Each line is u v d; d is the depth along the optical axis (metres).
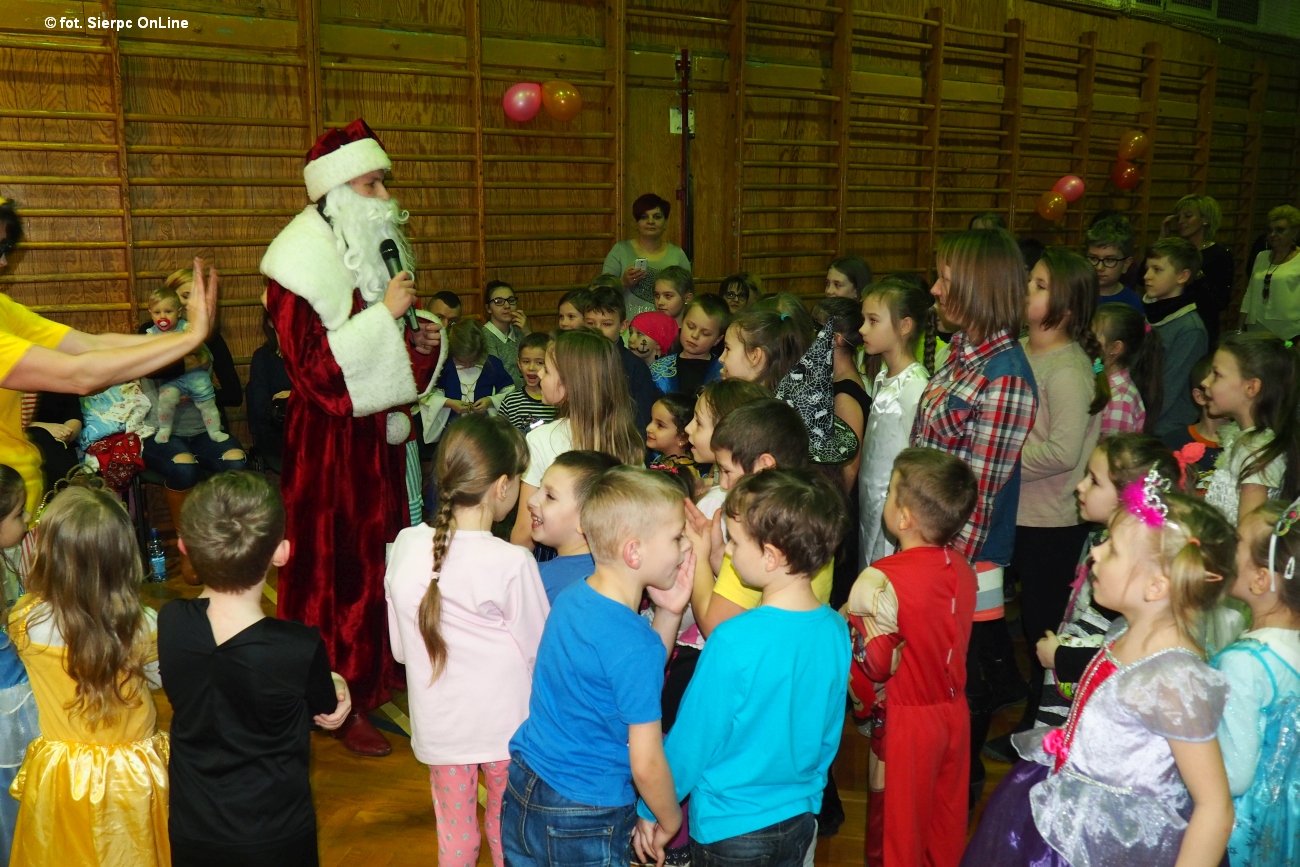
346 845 2.38
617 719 1.58
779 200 6.93
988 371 2.22
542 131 5.68
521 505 2.43
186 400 4.32
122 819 1.76
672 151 6.36
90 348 2.24
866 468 2.65
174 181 4.48
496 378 4.75
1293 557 1.60
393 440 2.92
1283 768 1.64
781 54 6.77
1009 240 2.23
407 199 5.30
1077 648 1.89
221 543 1.58
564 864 1.60
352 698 2.86
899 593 1.85
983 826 1.67
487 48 5.43
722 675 1.57
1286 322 5.65
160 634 1.63
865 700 1.95
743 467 2.03
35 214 4.16
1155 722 1.43
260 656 1.58
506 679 1.91
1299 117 11.20
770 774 1.59
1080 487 2.06
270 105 4.73
